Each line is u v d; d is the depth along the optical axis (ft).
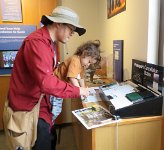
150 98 3.89
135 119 3.78
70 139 8.09
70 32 3.96
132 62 5.11
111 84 5.10
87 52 5.37
